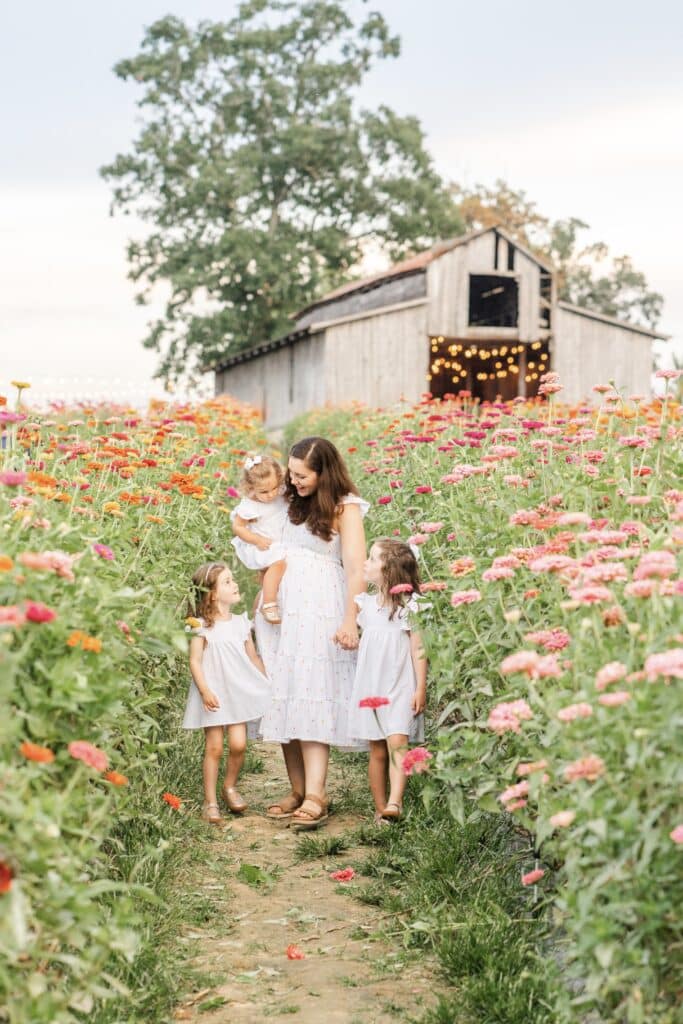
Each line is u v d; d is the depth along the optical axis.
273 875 4.78
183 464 7.88
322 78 46.00
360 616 5.47
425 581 5.79
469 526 5.11
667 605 3.10
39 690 2.80
